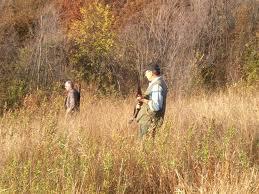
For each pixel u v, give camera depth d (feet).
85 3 86.33
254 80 65.16
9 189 16.40
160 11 79.66
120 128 25.50
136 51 76.02
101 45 75.66
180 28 77.61
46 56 72.84
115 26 81.97
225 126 25.44
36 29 79.30
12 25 79.77
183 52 75.05
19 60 72.43
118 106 49.01
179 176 17.76
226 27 81.66
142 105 24.07
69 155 18.90
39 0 86.63
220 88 70.23
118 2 88.07
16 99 63.36
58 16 83.46
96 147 20.29
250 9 84.07
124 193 17.42
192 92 64.64
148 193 18.19
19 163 19.30
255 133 23.66
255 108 31.63
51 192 16.12
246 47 79.05
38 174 17.13
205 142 20.63
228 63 77.92
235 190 16.22
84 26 77.25
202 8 81.71
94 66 75.05
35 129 24.71
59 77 71.97
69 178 16.57
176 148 20.35
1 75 69.82
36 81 70.49
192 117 29.19
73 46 75.77
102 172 18.07
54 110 36.88
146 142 20.44
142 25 80.02
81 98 55.11
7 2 85.05
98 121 29.76
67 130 24.80
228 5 83.76
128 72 75.20
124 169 18.57
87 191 16.52
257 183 16.98
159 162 19.20
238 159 18.90
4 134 26.08
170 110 34.99
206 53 78.95
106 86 70.79
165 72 71.87
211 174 18.35
